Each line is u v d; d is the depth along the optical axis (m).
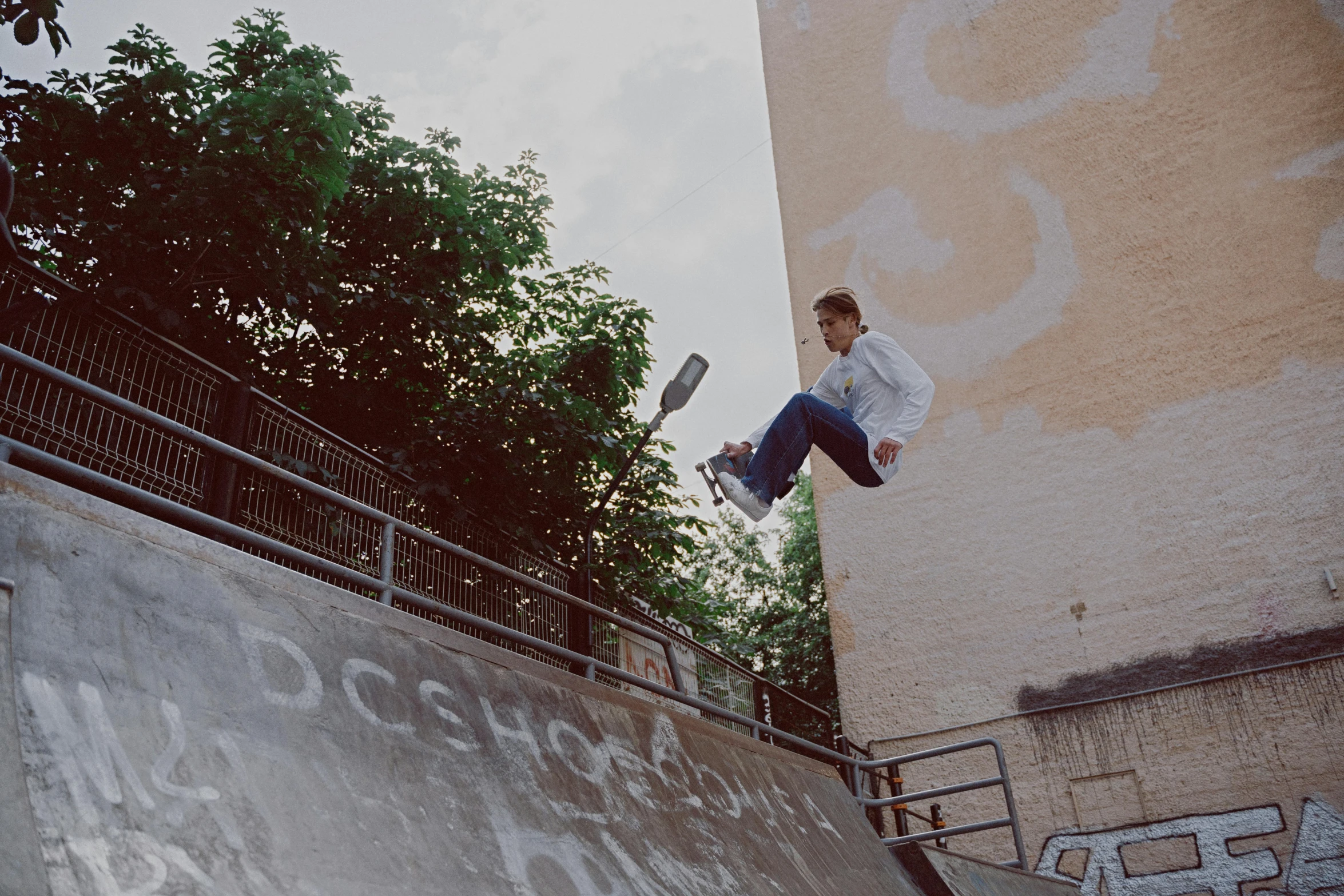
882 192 13.00
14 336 5.16
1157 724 9.70
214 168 8.20
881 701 11.02
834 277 12.91
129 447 5.52
